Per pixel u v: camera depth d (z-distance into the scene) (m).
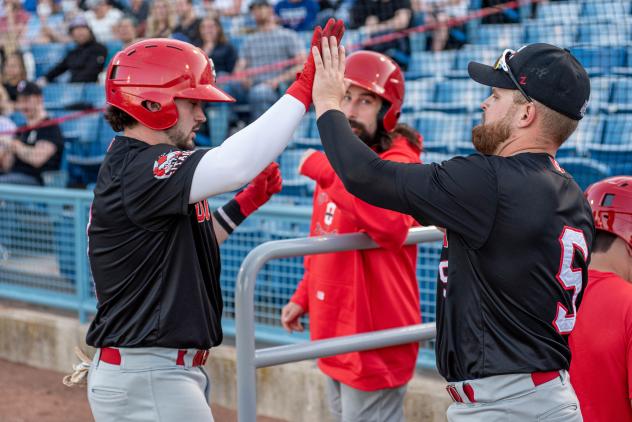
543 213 3.56
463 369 3.68
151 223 3.89
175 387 3.96
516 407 3.57
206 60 4.18
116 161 3.98
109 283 4.01
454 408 3.81
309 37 14.30
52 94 15.05
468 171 3.57
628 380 3.92
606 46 12.78
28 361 10.38
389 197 3.65
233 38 14.75
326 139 3.83
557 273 3.60
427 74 13.84
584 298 4.08
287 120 3.91
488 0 13.73
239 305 4.58
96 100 14.68
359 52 5.41
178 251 3.98
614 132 11.91
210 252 4.23
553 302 3.62
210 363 8.74
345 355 5.31
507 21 13.79
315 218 5.60
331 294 5.36
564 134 3.73
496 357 3.59
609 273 4.12
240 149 3.79
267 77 13.73
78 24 14.72
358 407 5.36
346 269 5.29
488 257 3.58
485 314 3.61
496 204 3.54
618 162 11.71
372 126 5.34
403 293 5.36
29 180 13.60
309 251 4.78
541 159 3.69
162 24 14.55
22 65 14.73
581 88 3.67
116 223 3.92
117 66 4.06
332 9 14.47
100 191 3.97
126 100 4.01
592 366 4.02
